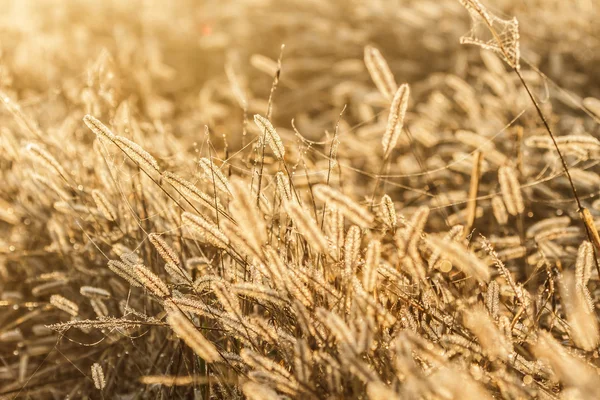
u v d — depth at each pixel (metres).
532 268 2.34
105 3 7.50
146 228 2.54
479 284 2.00
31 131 2.87
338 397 1.61
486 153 2.93
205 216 1.99
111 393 2.46
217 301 2.05
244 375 1.71
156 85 6.43
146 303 2.47
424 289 1.85
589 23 5.50
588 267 1.76
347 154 3.77
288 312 1.90
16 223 3.17
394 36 6.25
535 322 1.82
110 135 1.78
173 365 2.26
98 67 3.00
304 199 2.90
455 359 1.71
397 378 1.65
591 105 2.85
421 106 5.11
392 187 3.60
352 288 1.73
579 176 2.62
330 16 6.86
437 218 3.07
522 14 5.69
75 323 1.96
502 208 2.40
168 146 3.00
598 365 1.74
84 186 2.91
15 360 2.84
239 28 6.96
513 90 4.01
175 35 6.98
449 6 6.02
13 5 6.89
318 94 5.89
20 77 5.64
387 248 2.31
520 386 1.56
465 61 5.38
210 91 5.83
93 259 2.74
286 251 1.97
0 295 2.99
